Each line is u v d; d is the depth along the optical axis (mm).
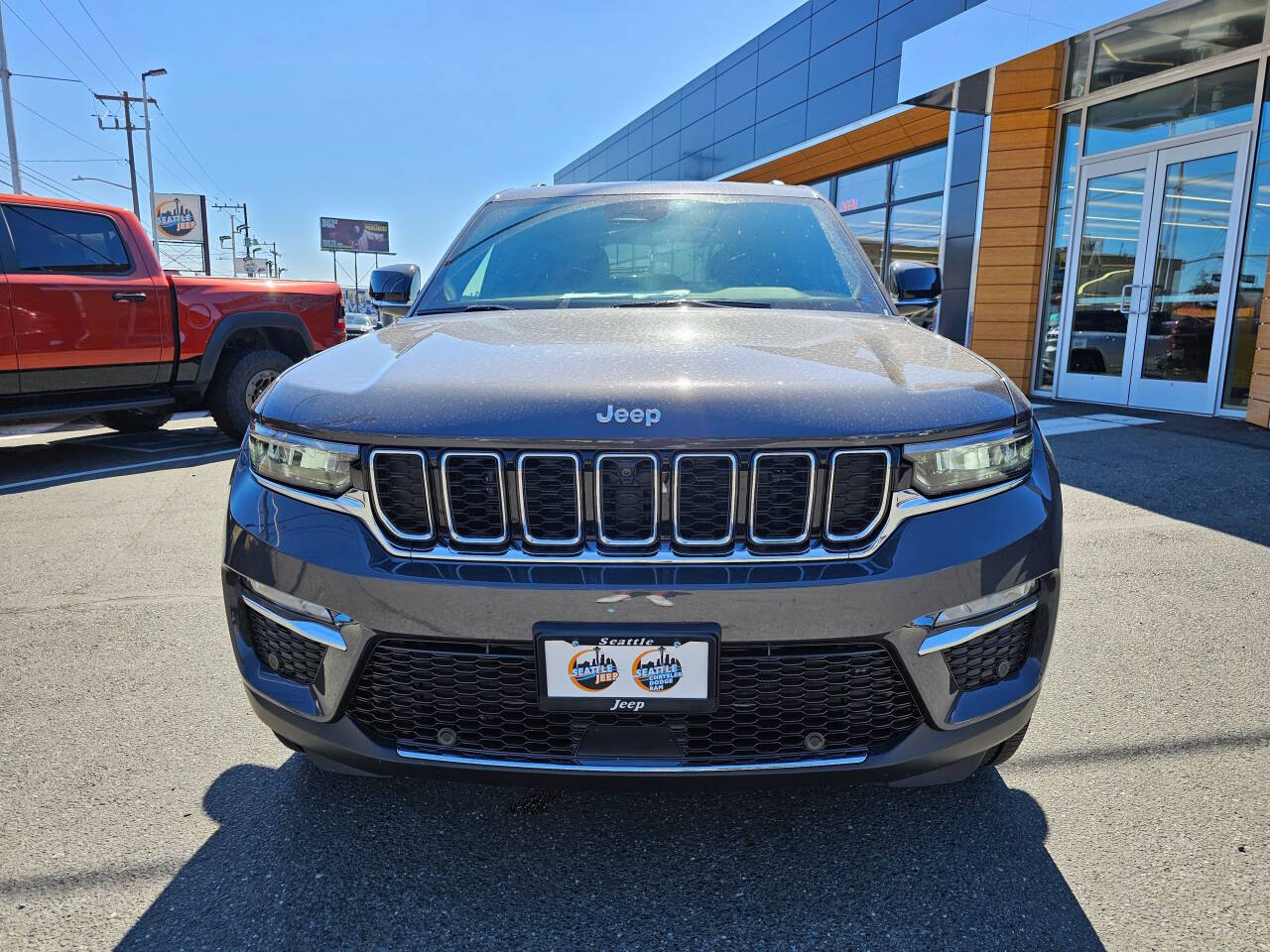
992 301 9531
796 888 1715
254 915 1646
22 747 2275
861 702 1539
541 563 1486
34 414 5656
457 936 1592
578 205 2926
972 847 1833
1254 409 6961
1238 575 3533
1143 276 8094
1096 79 8398
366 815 1965
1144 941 1562
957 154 9836
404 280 2930
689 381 1560
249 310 6730
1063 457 5742
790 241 2701
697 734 1525
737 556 1479
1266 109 6938
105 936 1591
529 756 1543
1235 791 2035
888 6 11547
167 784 2096
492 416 1508
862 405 1538
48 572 3711
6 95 23672
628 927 1612
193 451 6836
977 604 1547
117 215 6086
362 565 1529
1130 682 2605
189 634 3039
